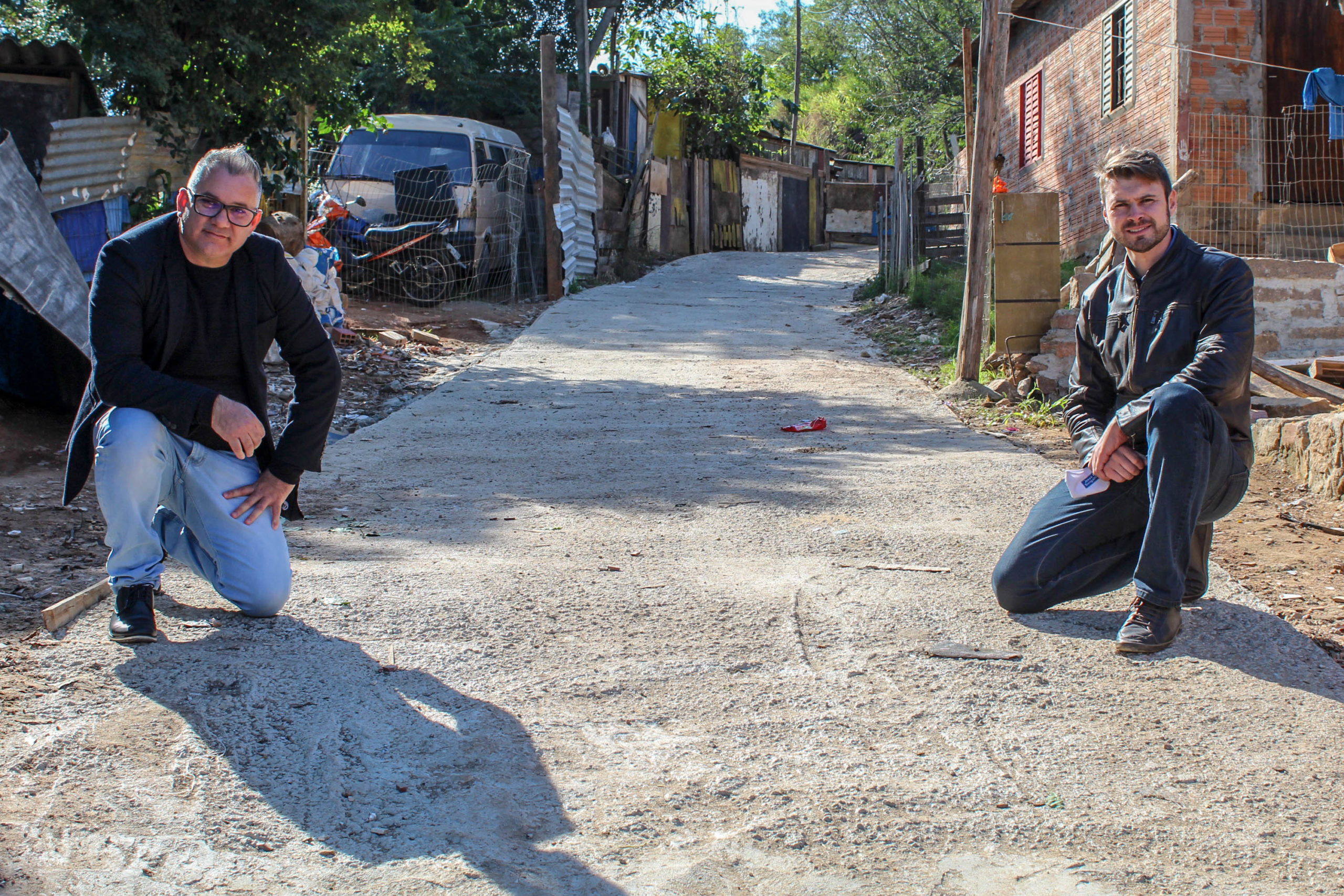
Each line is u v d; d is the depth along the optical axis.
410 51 12.30
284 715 2.87
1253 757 2.73
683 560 4.36
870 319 13.45
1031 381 8.57
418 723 2.87
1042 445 7.20
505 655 3.33
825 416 7.96
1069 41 16.58
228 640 3.36
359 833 2.36
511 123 22.64
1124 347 3.51
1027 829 2.42
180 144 9.63
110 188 9.33
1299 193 12.53
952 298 12.34
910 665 3.29
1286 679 3.18
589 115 21.02
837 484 5.77
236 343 3.27
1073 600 3.78
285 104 10.42
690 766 2.68
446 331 12.31
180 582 3.91
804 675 3.21
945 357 10.42
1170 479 3.23
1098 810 2.50
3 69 8.84
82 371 6.81
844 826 2.42
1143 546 3.32
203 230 3.07
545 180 16.00
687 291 16.94
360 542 4.61
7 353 6.88
